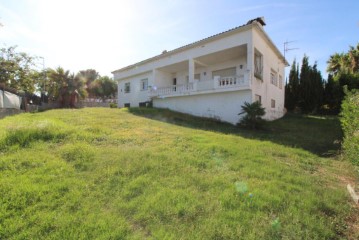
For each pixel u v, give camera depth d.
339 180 5.19
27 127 7.22
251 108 12.55
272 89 18.59
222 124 13.85
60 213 3.28
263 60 16.08
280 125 14.58
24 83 26.17
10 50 25.31
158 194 3.86
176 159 5.63
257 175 4.93
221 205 3.59
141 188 4.13
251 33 13.77
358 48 22.72
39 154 5.57
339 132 12.05
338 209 3.64
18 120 9.91
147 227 3.03
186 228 3.01
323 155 7.54
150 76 21.98
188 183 4.38
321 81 23.47
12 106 16.95
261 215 3.34
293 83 24.69
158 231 2.93
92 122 10.53
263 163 5.88
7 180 4.14
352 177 5.38
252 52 13.72
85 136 7.42
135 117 13.47
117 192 3.98
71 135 7.31
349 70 22.88
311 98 23.48
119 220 3.16
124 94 25.94
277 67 20.52
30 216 3.17
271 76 18.72
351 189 4.47
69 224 3.04
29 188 3.87
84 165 5.05
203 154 6.23
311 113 23.44
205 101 16.11
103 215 3.28
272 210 3.50
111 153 5.87
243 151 6.78
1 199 3.53
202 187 4.25
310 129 13.18
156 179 4.52
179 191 4.00
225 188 4.21
